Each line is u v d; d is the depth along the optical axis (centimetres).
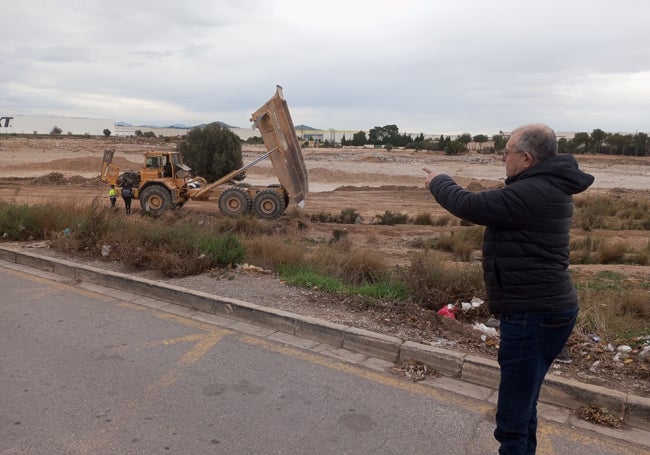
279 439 357
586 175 277
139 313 627
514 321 280
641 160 6894
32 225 1051
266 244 918
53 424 372
